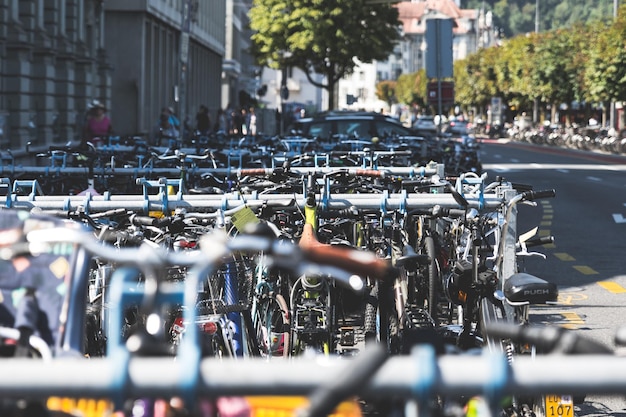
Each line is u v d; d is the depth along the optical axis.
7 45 47.03
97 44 70.00
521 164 71.88
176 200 13.59
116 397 3.83
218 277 10.66
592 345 4.32
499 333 4.57
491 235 15.38
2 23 45.75
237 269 10.82
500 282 12.40
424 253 14.58
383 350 3.82
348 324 11.68
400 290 11.62
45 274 5.79
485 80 187.00
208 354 8.94
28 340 5.61
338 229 13.80
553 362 3.83
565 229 31.62
